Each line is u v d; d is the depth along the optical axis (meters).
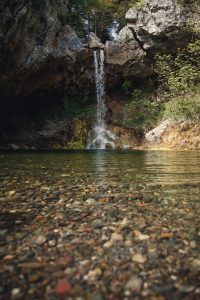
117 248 2.93
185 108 20.86
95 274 2.44
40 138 23.05
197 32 21.30
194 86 21.31
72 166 9.32
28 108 25.08
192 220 3.79
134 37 24.20
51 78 22.83
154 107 24.08
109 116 24.98
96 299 2.11
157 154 14.64
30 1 16.48
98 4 27.70
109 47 24.61
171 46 23.06
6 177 7.02
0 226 3.59
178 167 8.86
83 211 4.21
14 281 2.34
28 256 2.76
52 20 19.30
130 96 26.06
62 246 2.99
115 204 4.60
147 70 24.94
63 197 5.05
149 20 22.75
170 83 21.84
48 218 3.90
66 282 2.32
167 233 3.32
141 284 2.29
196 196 5.10
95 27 28.36
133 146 21.92
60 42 21.61
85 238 3.19
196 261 2.65
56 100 25.48
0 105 23.59
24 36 17.33
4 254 2.80
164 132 21.05
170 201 4.77
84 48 23.19
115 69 25.12
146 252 2.83
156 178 6.86
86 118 24.48
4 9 14.84
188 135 19.67
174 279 2.37
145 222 3.71
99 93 25.78
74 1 24.98
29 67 19.33
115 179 6.76
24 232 3.39
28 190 5.57
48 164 9.94
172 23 21.78
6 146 21.08
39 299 2.11
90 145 22.88
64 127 23.61
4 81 19.33
